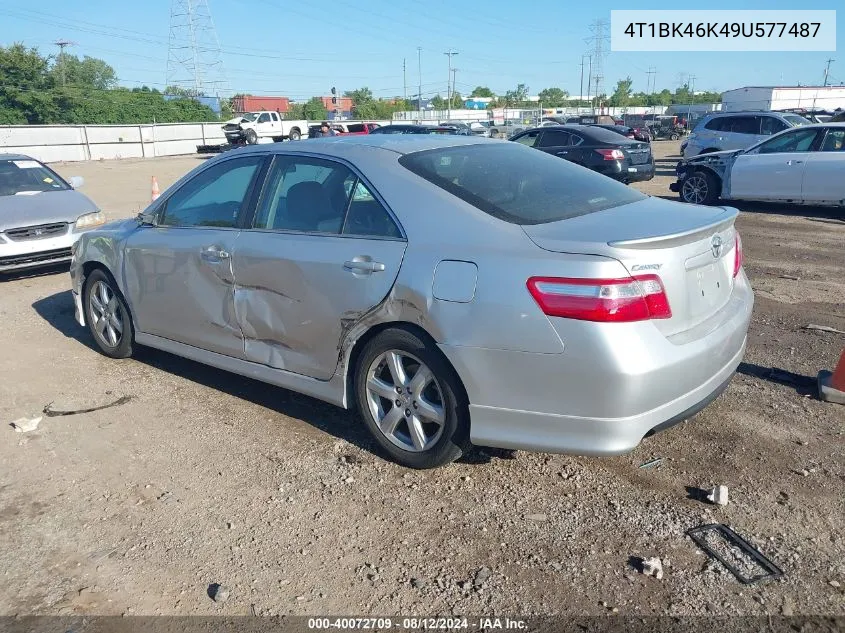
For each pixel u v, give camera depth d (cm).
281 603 277
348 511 335
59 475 378
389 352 356
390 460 379
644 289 296
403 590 282
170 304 471
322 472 370
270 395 472
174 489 360
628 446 302
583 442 306
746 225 1106
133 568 301
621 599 272
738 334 346
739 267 384
